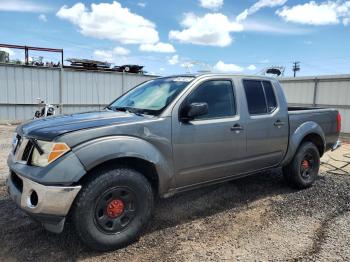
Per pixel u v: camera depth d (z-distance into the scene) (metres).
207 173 4.24
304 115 5.54
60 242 3.60
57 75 17.50
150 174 3.82
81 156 3.17
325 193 5.47
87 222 3.23
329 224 4.23
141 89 4.77
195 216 4.42
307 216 4.50
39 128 3.45
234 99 4.55
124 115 3.88
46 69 17.12
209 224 4.18
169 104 3.89
